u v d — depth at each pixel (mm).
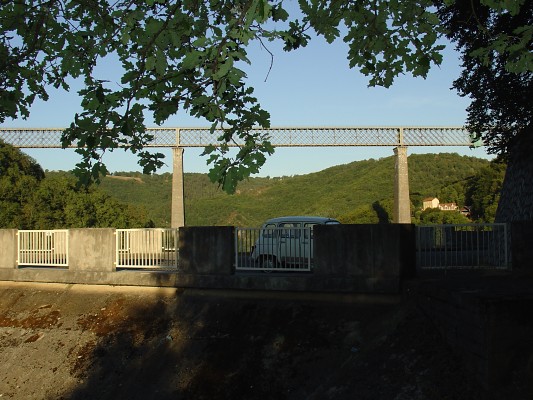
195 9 5305
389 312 9461
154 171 6160
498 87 14688
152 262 12391
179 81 5496
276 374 8750
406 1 5984
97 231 12758
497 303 7109
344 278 10000
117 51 5488
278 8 4887
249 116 5480
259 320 10172
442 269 10508
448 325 8039
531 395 6793
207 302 11156
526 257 10539
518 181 15406
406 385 7629
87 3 5695
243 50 4207
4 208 36094
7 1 5594
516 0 5742
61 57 5367
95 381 9781
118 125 5332
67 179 40219
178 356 9773
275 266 11023
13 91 6074
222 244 11195
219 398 8547
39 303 12805
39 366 10523
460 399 7082
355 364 8453
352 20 6301
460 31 15305
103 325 11281
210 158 4816
